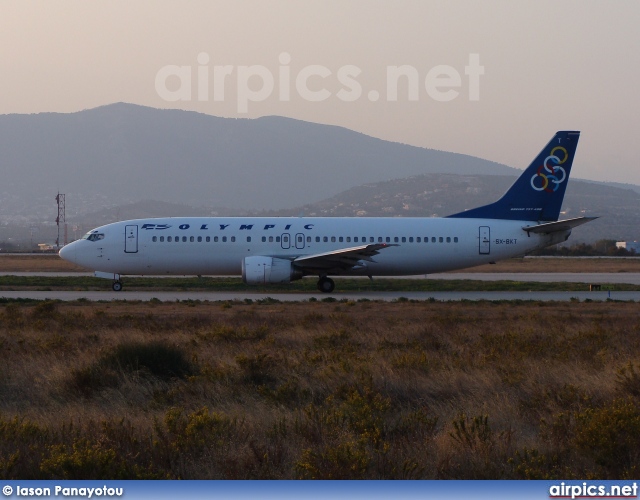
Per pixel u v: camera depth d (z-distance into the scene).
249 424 39.06
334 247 133.25
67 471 31.14
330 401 43.78
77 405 45.34
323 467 32.12
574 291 141.12
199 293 131.88
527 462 33.44
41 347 63.09
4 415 42.69
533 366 55.19
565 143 137.25
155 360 55.38
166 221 134.12
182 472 32.88
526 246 136.75
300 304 111.00
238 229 133.12
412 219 137.00
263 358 53.84
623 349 65.75
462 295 131.75
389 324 86.06
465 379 50.75
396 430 38.53
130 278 162.12
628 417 35.50
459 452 34.56
